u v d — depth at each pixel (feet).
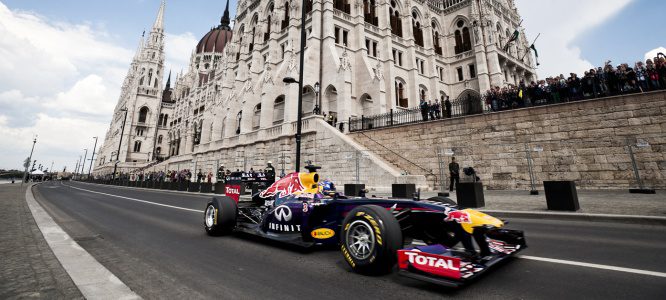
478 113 58.59
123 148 266.57
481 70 128.67
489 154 54.85
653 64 43.68
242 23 156.15
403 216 13.57
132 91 286.05
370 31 112.06
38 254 14.01
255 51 128.77
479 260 11.25
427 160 62.13
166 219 29.71
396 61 119.14
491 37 130.72
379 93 95.30
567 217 25.12
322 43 102.58
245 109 108.37
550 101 52.70
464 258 11.66
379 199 14.49
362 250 12.46
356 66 105.91
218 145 123.13
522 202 34.71
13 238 17.06
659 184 40.73
